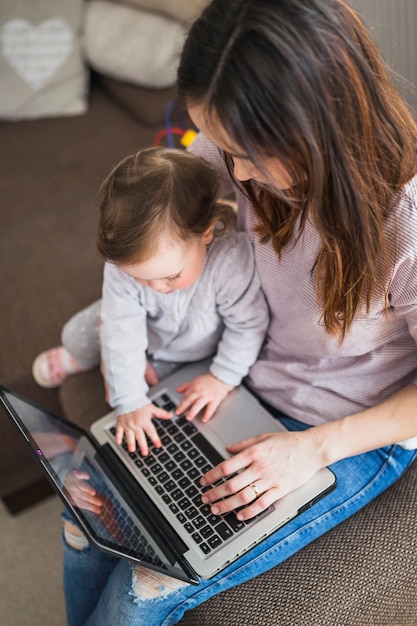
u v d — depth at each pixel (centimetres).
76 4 201
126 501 105
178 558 96
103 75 205
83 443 114
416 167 82
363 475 104
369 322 93
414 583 98
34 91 199
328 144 74
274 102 71
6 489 152
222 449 107
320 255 88
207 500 98
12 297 153
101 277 155
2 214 172
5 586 149
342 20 72
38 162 186
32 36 198
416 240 82
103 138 191
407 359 102
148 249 95
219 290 108
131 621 99
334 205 79
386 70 79
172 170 96
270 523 96
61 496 92
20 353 143
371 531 101
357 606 96
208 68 72
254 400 111
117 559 117
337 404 104
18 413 101
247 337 110
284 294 102
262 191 91
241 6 71
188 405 111
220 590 99
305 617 95
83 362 135
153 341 121
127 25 193
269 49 70
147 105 189
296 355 108
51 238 165
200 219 98
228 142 76
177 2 183
